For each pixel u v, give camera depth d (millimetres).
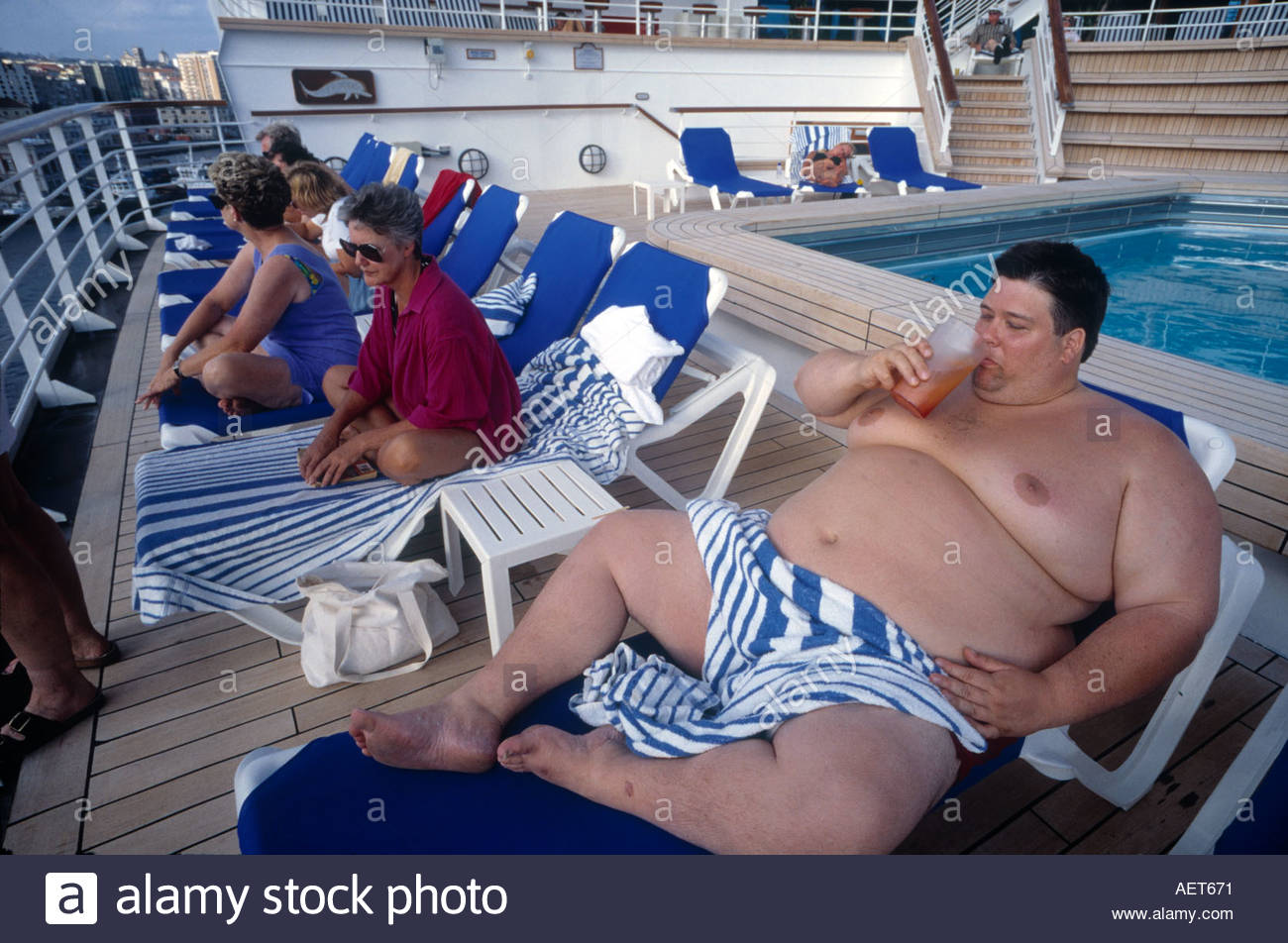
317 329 2748
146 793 1692
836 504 1404
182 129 7633
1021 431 1317
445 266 4094
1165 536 1209
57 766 1759
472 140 9094
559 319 3092
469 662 2094
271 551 1965
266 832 1155
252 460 2250
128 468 3098
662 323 2656
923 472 1360
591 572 1474
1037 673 1212
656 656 1426
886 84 10805
